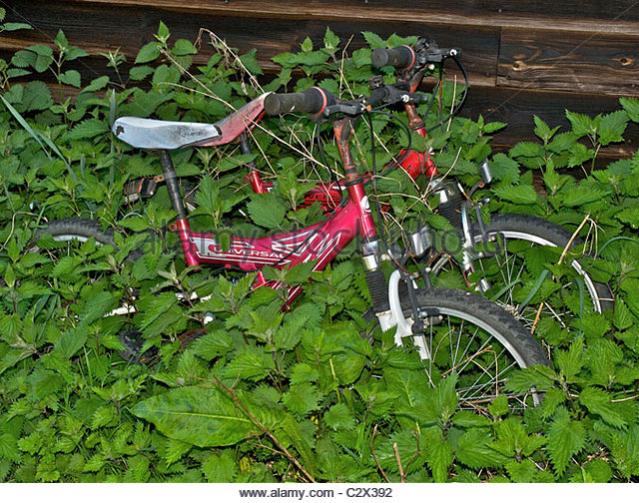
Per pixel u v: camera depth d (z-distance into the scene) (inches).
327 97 123.6
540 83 175.8
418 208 141.6
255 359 119.9
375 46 168.1
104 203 158.1
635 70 172.6
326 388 118.5
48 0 189.5
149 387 135.2
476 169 149.8
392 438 116.6
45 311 148.6
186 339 137.7
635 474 114.9
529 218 141.9
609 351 125.6
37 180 173.9
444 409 116.4
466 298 127.1
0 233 161.2
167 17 186.7
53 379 130.0
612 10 170.4
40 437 126.0
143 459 122.0
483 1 173.9
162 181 155.4
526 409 128.1
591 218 153.1
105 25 189.3
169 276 134.2
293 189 145.3
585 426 124.6
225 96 177.0
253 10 181.9
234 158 153.7
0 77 193.6
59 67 187.5
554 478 115.1
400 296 129.9
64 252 159.9
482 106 179.8
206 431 114.1
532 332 141.3
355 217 131.2
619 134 164.1
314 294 137.0
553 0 171.8
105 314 146.3
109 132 177.5
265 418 115.9
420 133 145.6
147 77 191.8
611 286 145.4
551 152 169.5
